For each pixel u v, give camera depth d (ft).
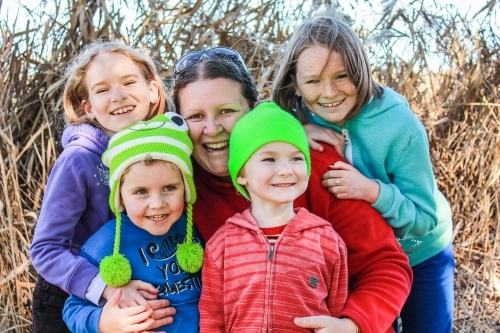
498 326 10.43
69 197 6.03
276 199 5.28
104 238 5.85
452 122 12.14
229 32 12.03
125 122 6.44
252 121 5.46
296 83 6.57
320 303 5.17
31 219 10.57
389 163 6.56
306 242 5.28
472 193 11.69
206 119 5.98
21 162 10.64
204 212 6.20
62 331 6.46
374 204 5.94
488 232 11.41
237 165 5.56
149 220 5.56
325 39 6.07
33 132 11.00
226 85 5.98
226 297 5.31
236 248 5.38
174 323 5.59
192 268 5.64
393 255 5.64
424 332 7.41
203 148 6.15
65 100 6.86
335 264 5.30
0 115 10.55
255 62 11.93
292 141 5.36
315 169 5.97
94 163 6.22
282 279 5.14
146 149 5.48
